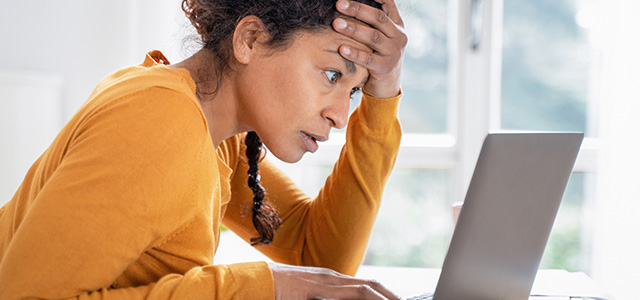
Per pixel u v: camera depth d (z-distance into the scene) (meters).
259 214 1.11
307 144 0.88
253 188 1.10
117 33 2.41
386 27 0.89
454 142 2.63
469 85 2.58
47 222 0.64
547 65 2.60
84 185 0.66
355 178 1.13
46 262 0.64
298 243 1.21
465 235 0.75
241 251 2.47
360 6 0.86
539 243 0.86
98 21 2.40
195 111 0.75
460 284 0.78
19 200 0.82
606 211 2.38
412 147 2.62
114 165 0.67
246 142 1.10
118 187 0.66
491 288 0.83
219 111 0.89
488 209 0.75
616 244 2.36
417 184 2.65
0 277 0.65
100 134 0.68
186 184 0.72
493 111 2.61
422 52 2.63
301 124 0.86
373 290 0.77
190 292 0.71
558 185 0.83
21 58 2.37
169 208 0.70
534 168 0.78
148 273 0.76
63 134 0.75
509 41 2.60
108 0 2.40
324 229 1.16
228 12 0.86
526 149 0.76
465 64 2.58
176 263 0.76
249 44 0.85
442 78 2.64
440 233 2.66
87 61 2.40
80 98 2.41
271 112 0.86
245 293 0.74
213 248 0.81
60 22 2.38
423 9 2.62
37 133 2.12
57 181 0.66
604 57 2.40
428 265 2.68
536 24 2.58
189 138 0.73
